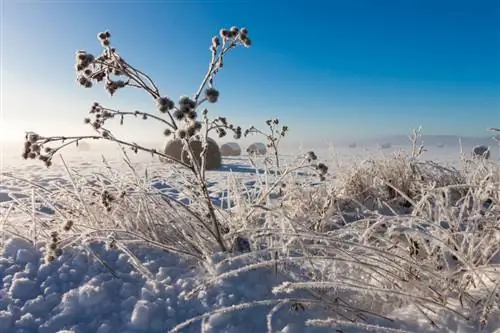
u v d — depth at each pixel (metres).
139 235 2.42
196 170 2.41
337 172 4.71
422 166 5.04
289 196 3.62
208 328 1.78
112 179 3.07
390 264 2.07
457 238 2.49
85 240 2.40
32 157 2.07
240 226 2.70
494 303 1.88
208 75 2.16
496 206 2.57
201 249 2.42
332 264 2.17
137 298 2.02
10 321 1.89
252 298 1.99
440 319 1.83
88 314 1.93
